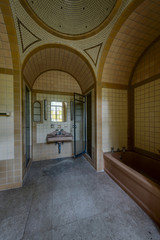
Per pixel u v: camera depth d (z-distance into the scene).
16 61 1.68
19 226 1.09
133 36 1.76
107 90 2.34
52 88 2.95
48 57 2.28
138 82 2.33
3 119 1.70
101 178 2.01
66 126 3.09
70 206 1.35
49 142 2.94
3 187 1.69
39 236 1.00
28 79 2.30
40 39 1.76
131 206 1.36
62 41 1.90
